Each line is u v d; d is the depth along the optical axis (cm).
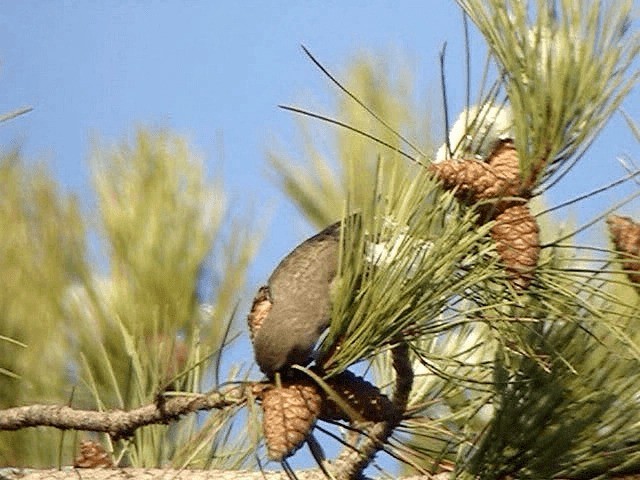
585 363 267
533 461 267
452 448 270
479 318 256
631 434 267
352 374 254
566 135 259
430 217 254
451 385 274
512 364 268
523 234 257
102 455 278
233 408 252
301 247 252
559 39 259
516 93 259
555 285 257
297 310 250
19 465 287
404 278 252
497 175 257
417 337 255
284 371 251
